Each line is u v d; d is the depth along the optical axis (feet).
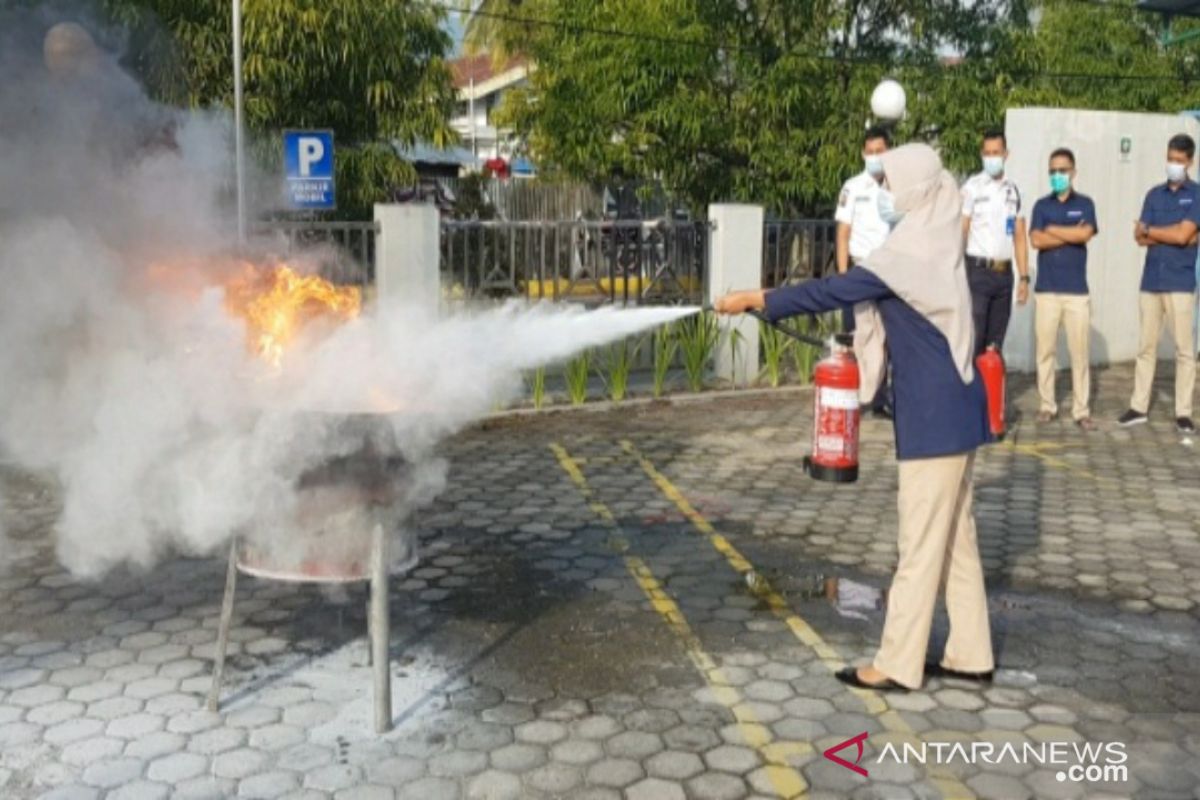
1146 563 19.06
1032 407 32.35
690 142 38.83
